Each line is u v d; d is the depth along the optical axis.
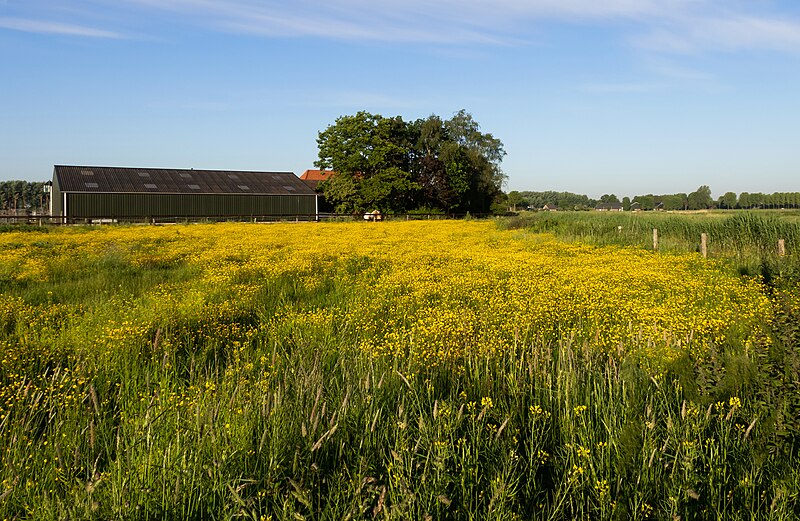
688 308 9.31
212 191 56.19
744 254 16.92
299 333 7.37
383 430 4.36
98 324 7.95
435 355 6.31
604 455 4.14
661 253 18.86
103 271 14.34
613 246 21.42
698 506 3.59
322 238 28.28
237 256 18.20
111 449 4.19
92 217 46.47
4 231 32.62
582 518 3.43
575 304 9.24
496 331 7.45
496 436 4.31
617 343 6.59
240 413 4.38
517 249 21.64
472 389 5.48
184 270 14.79
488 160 82.25
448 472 3.80
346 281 12.79
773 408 4.50
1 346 6.58
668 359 5.85
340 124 63.81
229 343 7.33
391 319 8.63
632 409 4.66
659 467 3.88
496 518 3.37
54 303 10.34
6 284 12.34
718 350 6.16
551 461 4.27
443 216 64.88
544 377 5.50
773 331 5.58
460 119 81.50
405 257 17.88
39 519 3.24
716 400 4.84
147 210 52.81
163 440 3.95
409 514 3.26
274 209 58.88
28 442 4.15
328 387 5.17
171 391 5.15
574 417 4.69
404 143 68.19
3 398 5.18
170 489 3.44
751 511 3.45
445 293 10.77
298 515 3.16
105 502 3.37
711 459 3.86
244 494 3.59
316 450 4.04
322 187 65.06
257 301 10.27
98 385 5.61
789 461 3.99
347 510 3.38
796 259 13.48
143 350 6.73
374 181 62.16
